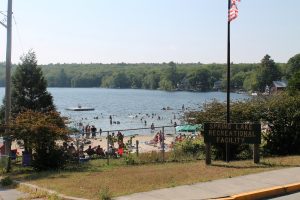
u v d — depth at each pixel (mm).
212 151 20250
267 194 12086
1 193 13578
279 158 18391
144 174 15078
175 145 25797
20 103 32938
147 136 51281
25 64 33750
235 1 18047
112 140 31234
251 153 20531
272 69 177375
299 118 20531
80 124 60312
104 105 142625
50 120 19844
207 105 22656
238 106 20938
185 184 12898
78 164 21109
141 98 186375
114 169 18172
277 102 20906
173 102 156375
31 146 19625
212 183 13000
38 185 14242
